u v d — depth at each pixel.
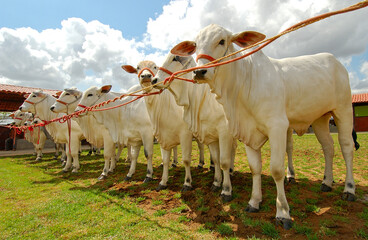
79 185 5.86
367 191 4.05
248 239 2.70
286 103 3.28
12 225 3.46
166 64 4.18
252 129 3.28
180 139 4.84
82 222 3.47
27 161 10.63
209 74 2.78
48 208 4.10
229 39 3.05
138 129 5.93
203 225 3.16
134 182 5.74
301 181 4.87
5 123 18.45
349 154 3.80
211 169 6.47
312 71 3.52
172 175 6.29
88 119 7.09
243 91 3.16
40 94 8.26
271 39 2.26
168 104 4.89
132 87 6.51
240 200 3.93
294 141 12.91
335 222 2.94
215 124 4.14
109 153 6.59
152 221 3.38
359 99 25.28
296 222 3.00
